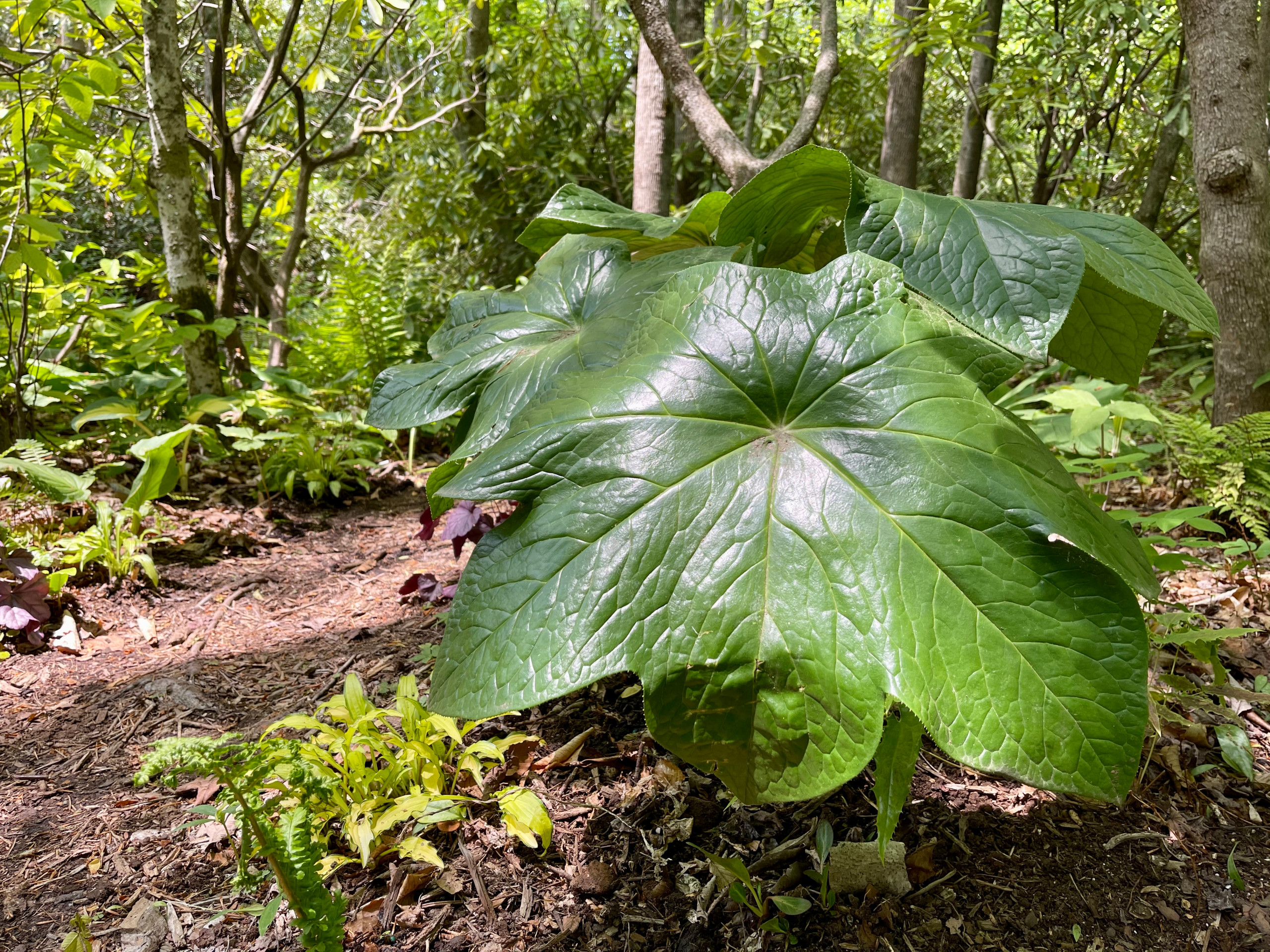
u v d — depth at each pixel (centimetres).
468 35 649
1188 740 170
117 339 466
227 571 305
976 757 88
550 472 105
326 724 167
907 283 111
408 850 140
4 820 165
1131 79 605
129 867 150
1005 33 705
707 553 98
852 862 137
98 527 288
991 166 789
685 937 132
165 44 387
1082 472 266
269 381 465
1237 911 131
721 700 94
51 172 420
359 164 791
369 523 374
